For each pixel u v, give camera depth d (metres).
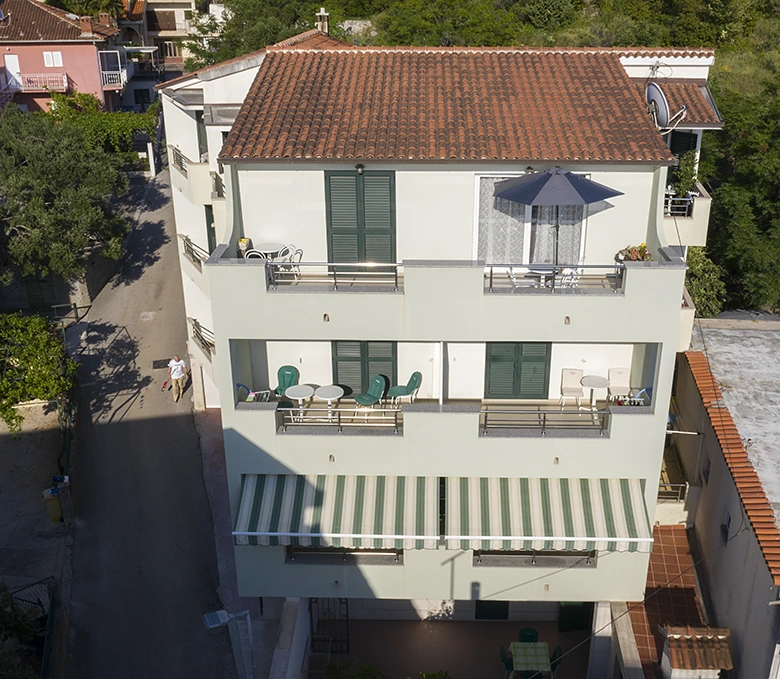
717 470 22.45
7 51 65.75
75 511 30.36
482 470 20.91
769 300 37.03
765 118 40.69
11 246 39.69
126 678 24.14
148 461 33.12
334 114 22.03
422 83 23.38
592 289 20.05
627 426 20.17
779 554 17.41
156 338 42.03
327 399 21.41
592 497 20.77
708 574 22.59
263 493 21.16
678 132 23.78
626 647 21.00
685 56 24.61
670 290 19.20
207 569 27.94
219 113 26.73
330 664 23.77
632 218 21.27
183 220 33.09
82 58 66.81
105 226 43.28
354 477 21.30
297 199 21.38
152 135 60.88
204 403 36.22
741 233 38.34
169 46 97.69
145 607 26.50
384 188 21.14
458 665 24.95
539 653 23.38
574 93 22.72
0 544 28.89
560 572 21.53
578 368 22.64
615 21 63.38
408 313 19.86
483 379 22.86
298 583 22.20
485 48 24.88
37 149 41.28
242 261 19.62
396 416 20.94
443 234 21.59
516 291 19.77
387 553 22.22
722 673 20.20
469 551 21.44
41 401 35.81
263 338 20.34
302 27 62.50
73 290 44.16
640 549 20.23
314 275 21.94
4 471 32.34
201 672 24.31
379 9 69.12
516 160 20.06
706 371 24.67
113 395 37.28
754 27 64.50
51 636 23.89
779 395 23.91
